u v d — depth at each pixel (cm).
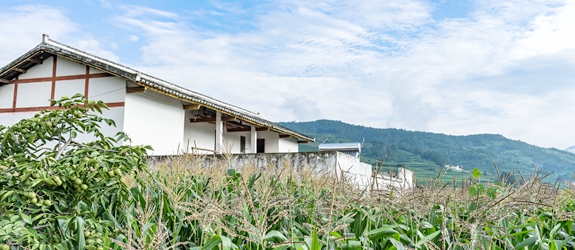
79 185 390
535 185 542
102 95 1788
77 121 426
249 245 413
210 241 344
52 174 382
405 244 416
